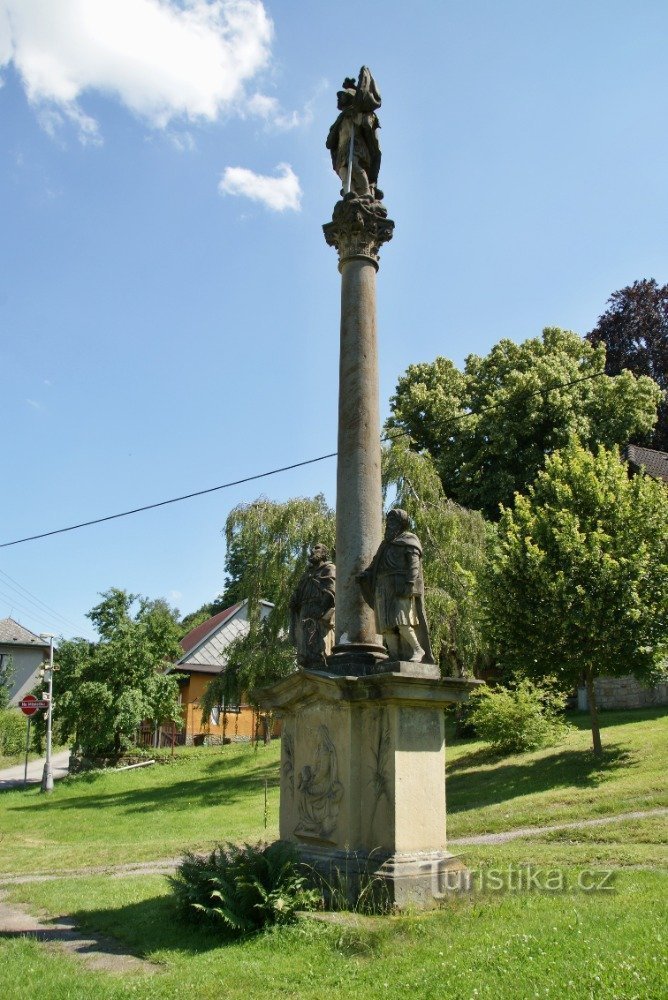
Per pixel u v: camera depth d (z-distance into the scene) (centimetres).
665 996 517
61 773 4388
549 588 2142
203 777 3189
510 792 1942
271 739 4194
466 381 4234
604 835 1358
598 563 2123
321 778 1005
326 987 641
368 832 944
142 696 3722
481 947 678
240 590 2855
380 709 962
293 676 1037
